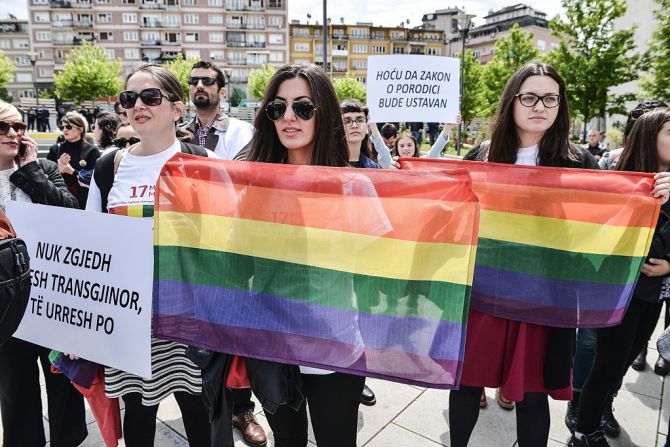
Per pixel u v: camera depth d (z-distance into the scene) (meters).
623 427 2.53
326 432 1.55
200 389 1.76
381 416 2.62
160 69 1.88
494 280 1.82
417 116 3.42
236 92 65.31
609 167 3.69
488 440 2.40
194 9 74.81
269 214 1.53
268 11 76.81
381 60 3.37
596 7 16.98
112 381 1.76
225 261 1.58
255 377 1.51
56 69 74.19
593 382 2.18
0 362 2.00
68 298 1.81
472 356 1.84
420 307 1.40
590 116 18.12
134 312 1.69
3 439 2.09
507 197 1.82
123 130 3.87
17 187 2.08
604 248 1.73
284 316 1.51
